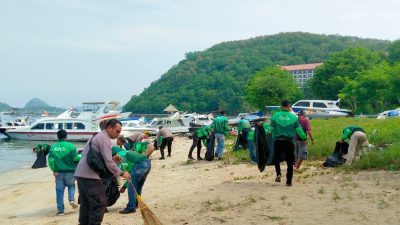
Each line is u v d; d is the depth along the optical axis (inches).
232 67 6963.6
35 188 550.3
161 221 284.2
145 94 7583.7
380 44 7445.9
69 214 372.5
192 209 310.8
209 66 7327.8
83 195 249.0
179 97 6609.3
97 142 244.7
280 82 2687.0
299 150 455.8
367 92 2320.4
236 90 6122.1
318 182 367.9
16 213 404.2
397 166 410.9
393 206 269.7
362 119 1125.1
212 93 6215.6
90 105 1592.0
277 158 370.0
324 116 1449.3
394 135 641.0
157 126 1510.8
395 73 2170.3
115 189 289.7
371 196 299.7
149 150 338.3
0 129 1622.8
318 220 249.8
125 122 1606.8
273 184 377.7
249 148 562.3
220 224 260.4
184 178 498.9
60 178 372.5
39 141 1497.3
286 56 7421.3
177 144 1099.3
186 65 7652.6
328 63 3046.3
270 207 288.7
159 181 496.4
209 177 483.2
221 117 635.5
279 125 362.3
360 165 425.7
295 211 273.3
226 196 341.1
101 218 246.8
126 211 335.9
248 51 7672.2
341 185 345.1
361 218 247.4
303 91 3794.3
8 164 882.1
